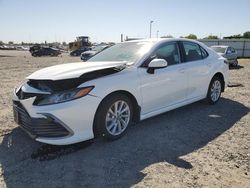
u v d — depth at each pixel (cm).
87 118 376
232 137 441
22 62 2388
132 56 477
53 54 4109
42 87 380
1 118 527
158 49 492
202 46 611
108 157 368
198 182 309
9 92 808
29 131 381
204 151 388
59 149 388
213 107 620
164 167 342
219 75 644
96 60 507
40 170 334
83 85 375
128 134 448
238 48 3716
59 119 357
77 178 317
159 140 426
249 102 673
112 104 403
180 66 522
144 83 446
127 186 301
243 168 341
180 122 512
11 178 317
